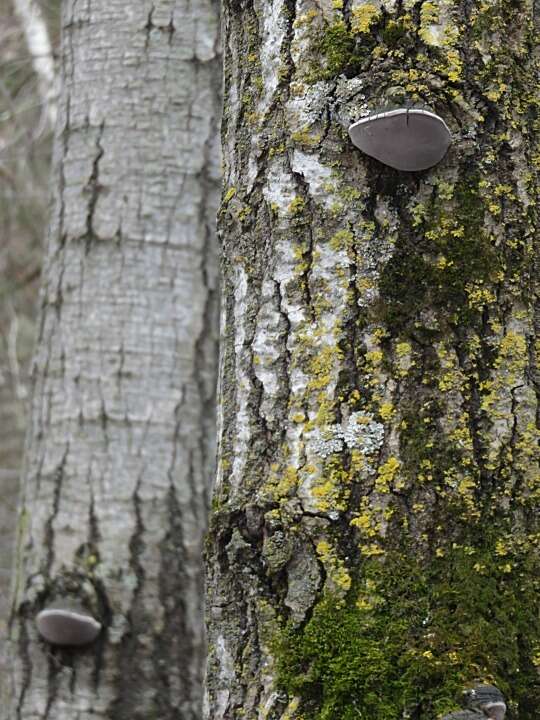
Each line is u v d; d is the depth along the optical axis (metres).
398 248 2.14
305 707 2.09
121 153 3.56
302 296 2.17
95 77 3.63
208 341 3.51
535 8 2.22
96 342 3.46
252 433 2.18
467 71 2.16
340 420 2.13
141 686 3.22
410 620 2.08
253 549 2.15
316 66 2.18
